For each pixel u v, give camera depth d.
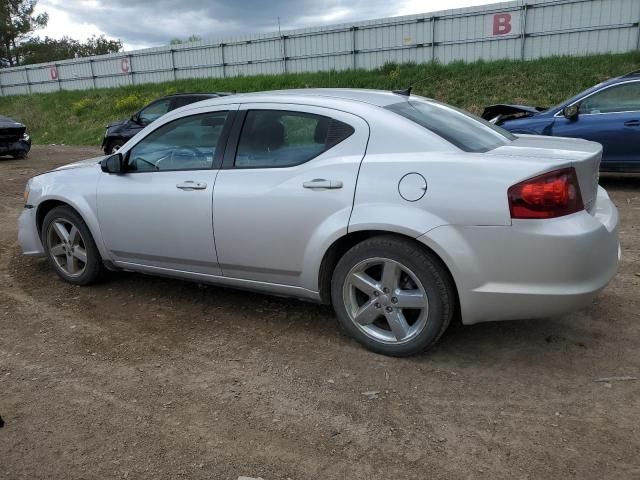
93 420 2.89
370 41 24.58
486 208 2.99
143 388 3.19
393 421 2.81
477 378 3.19
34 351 3.68
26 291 4.79
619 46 19.62
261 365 3.41
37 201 4.88
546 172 2.94
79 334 3.92
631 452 2.52
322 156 3.49
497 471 2.43
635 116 7.73
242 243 3.75
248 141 3.79
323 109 3.58
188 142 4.06
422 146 3.26
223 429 2.79
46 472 2.51
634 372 3.19
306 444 2.66
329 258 3.56
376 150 3.35
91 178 4.54
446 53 22.91
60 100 31.75
